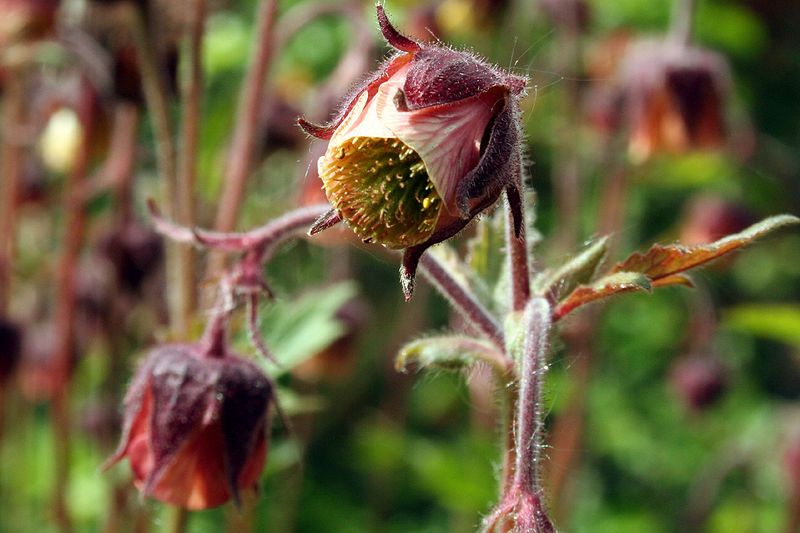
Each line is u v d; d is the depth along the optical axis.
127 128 0.38
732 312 0.36
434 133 0.25
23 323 0.41
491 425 0.45
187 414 0.29
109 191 0.49
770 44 0.75
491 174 0.25
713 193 0.59
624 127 0.47
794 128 0.75
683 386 0.55
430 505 0.62
